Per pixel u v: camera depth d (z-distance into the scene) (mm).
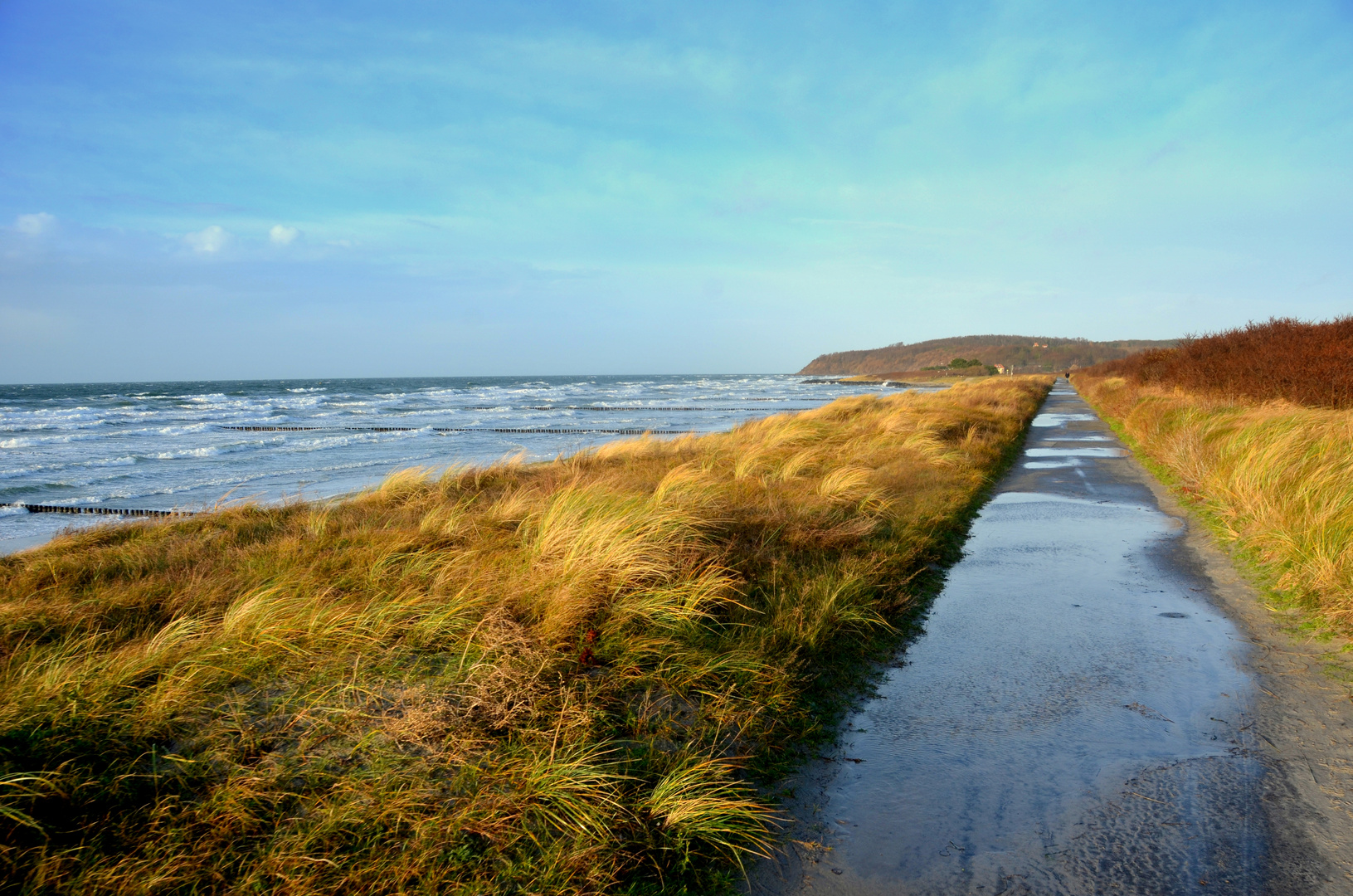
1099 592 6000
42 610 4598
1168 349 28406
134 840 2441
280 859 2375
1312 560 5508
